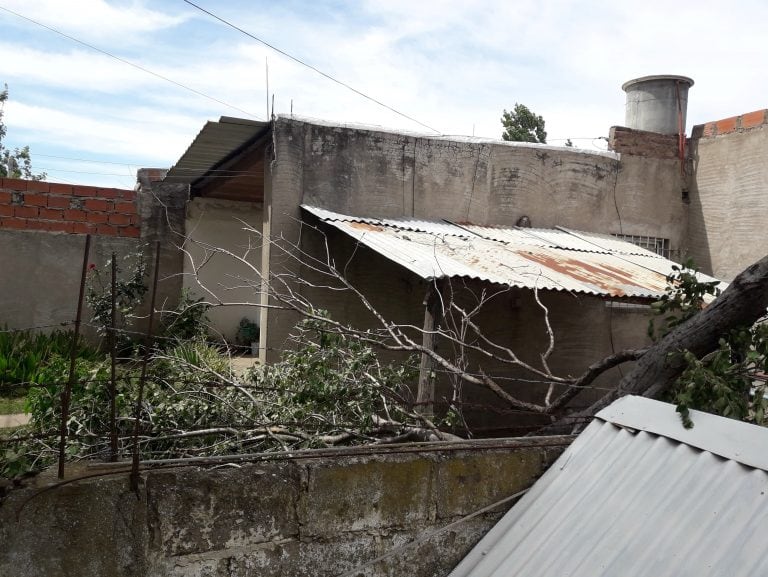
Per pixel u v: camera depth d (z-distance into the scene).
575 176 10.40
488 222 9.66
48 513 2.46
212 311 12.10
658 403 3.28
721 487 2.65
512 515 3.23
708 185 11.16
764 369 4.22
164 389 5.11
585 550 2.74
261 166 9.70
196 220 11.98
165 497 2.64
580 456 3.29
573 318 9.65
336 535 2.94
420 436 4.77
